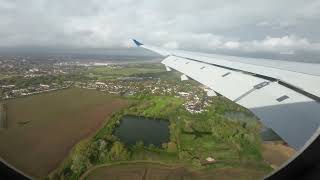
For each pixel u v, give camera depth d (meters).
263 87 6.91
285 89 6.34
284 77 7.04
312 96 5.68
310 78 6.63
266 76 7.56
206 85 8.98
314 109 5.18
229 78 8.52
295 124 4.89
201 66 11.31
